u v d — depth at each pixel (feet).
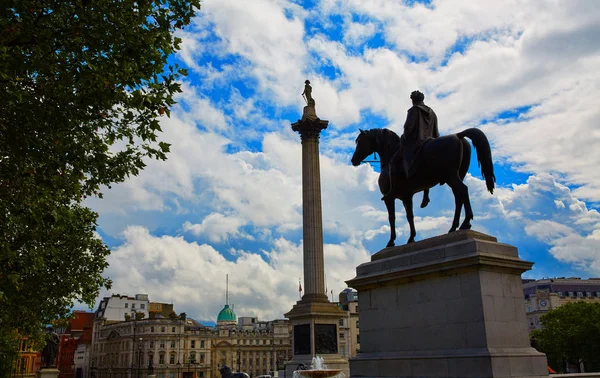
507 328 44.14
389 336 51.31
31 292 107.34
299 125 190.19
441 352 45.55
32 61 50.26
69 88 53.83
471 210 48.57
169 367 455.22
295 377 84.07
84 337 572.10
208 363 476.54
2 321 112.27
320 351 161.17
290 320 172.24
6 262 72.28
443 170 50.52
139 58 53.88
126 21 55.26
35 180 57.00
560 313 265.95
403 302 50.52
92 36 51.26
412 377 47.09
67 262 110.01
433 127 54.70
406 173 53.16
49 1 48.93
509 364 41.86
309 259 176.86
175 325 468.34
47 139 56.03
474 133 49.52
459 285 45.52
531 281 462.19
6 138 52.08
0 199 59.57
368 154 61.62
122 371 471.21
